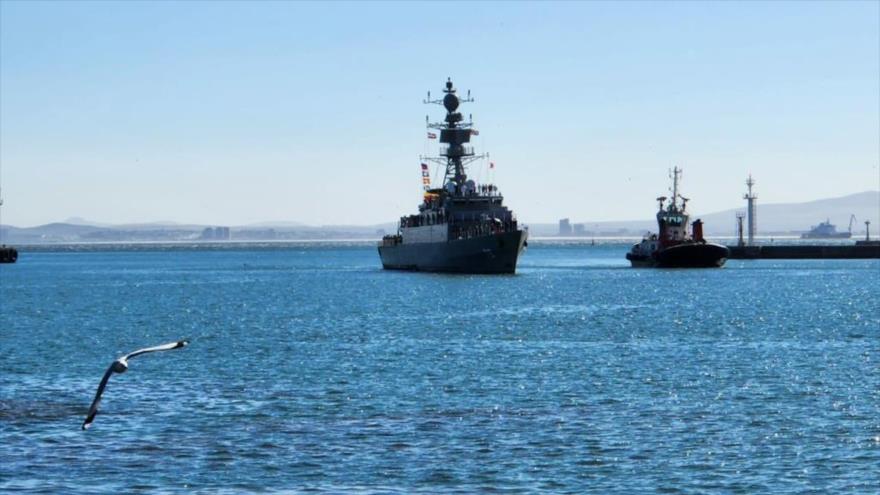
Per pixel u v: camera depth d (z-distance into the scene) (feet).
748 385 284.41
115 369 119.55
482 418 240.53
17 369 333.42
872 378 294.66
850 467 195.11
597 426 230.68
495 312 556.51
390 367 326.85
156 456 207.51
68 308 636.07
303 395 274.16
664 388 280.51
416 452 208.74
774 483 185.88
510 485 186.60
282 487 186.70
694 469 195.11
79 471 197.16
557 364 330.95
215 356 363.15
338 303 646.74
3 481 190.70
